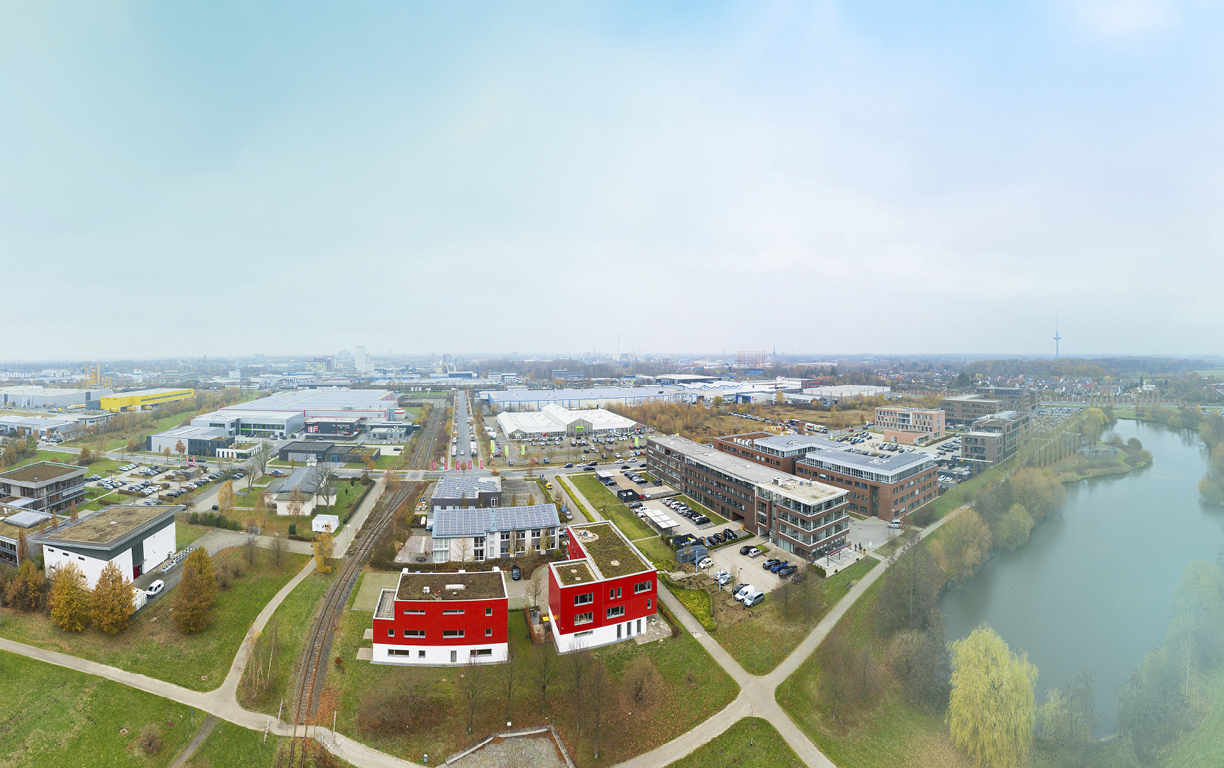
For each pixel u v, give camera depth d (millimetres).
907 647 64312
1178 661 63844
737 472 109188
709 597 78375
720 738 53344
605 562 73875
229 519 105125
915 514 111625
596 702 54156
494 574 71750
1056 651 73438
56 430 188000
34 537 78062
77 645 64188
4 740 50375
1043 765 53875
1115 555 101312
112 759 50375
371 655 64375
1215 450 143750
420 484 136750
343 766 49375
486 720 54812
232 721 54594
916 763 52312
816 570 85875
